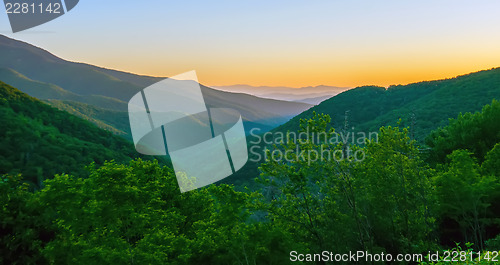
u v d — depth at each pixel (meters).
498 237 13.91
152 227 10.74
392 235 14.36
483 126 29.39
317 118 12.20
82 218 8.55
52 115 109.19
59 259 8.94
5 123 87.12
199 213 14.98
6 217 8.30
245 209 10.75
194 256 10.83
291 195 12.60
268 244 10.16
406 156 14.74
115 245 8.76
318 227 12.69
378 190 13.70
